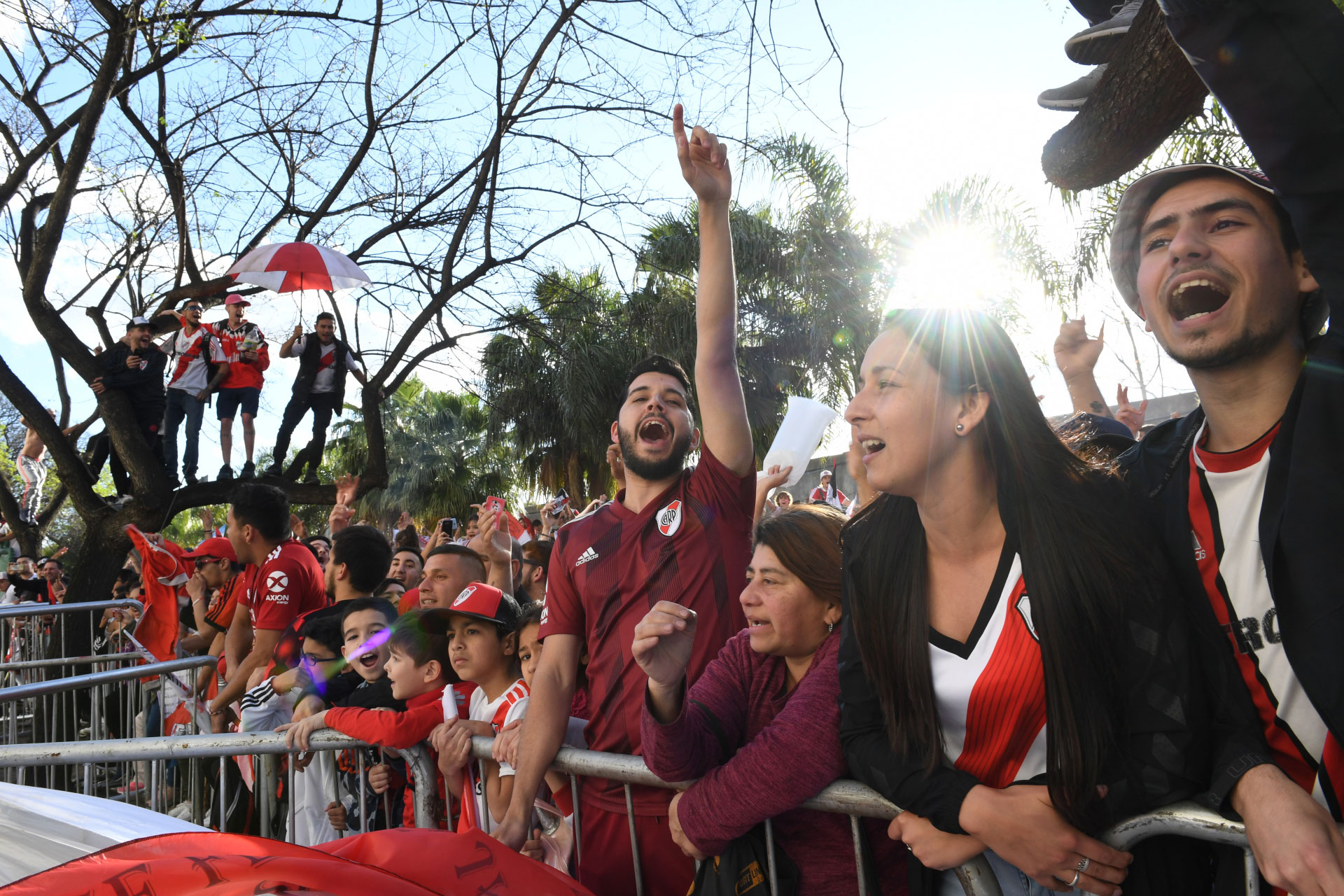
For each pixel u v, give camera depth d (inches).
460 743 93.3
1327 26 44.5
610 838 86.0
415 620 107.8
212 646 205.5
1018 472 54.7
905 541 59.7
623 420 97.6
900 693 58.1
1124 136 78.7
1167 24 49.5
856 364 531.2
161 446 332.5
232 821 142.7
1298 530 47.4
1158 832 51.4
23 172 324.8
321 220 357.7
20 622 300.0
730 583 90.8
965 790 55.6
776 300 537.0
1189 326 55.1
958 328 56.4
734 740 73.6
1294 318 54.5
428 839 64.2
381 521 885.2
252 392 342.0
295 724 100.4
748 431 97.9
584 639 94.4
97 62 325.1
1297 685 51.0
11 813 68.2
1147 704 51.1
